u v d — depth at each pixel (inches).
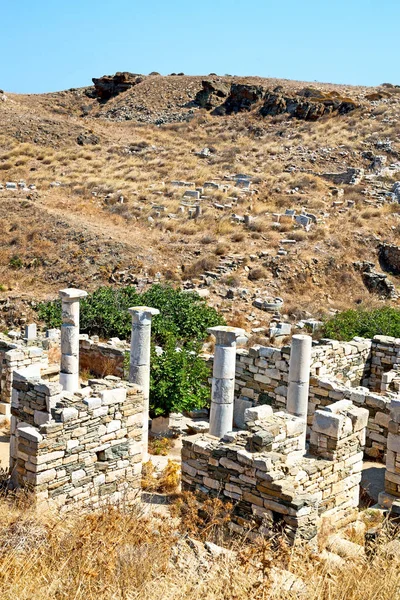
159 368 806.5
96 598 307.6
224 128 3078.2
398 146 2532.0
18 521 414.9
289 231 1798.7
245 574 332.8
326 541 464.8
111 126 3223.4
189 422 831.1
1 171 2331.4
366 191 2108.8
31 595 305.7
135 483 581.0
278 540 402.0
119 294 1322.6
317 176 2268.7
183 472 523.5
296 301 1508.4
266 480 464.1
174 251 1674.5
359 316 1208.8
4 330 1363.2
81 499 536.4
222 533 455.8
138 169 2389.3
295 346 765.3
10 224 1790.1
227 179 2240.4
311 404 824.9
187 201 2015.3
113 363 984.3
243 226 1828.2
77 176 2288.4
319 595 314.5
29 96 3946.9
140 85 3917.3
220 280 1536.7
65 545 370.9
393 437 614.5
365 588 318.7
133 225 1839.3
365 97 3198.8
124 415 567.5
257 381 869.8
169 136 2992.1
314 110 2979.8
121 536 375.9
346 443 540.7
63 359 823.1
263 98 3284.9
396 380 840.3
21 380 575.2
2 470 589.3
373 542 378.0
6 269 1614.2
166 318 1190.9
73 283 1542.8
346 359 903.1
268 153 2568.9
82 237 1694.1
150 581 322.7
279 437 517.3
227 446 496.4
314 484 510.6
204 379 916.6
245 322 1379.2
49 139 2787.9
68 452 525.0
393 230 1868.8
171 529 410.9
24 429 513.7
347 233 1803.6
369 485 676.7
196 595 310.7
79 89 4158.5
